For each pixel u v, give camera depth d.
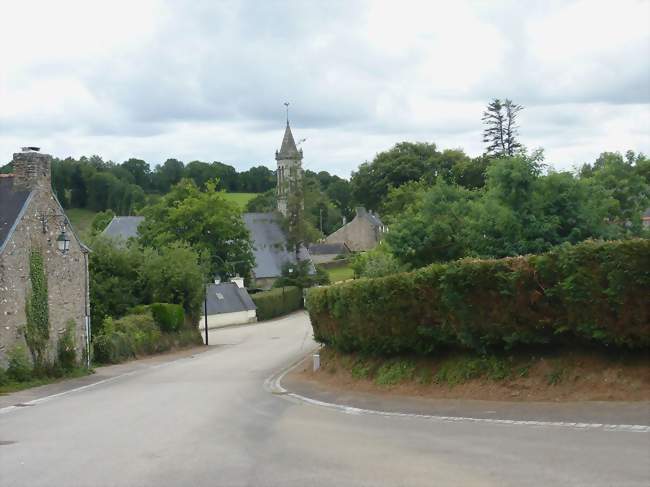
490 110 81.94
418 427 13.19
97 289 49.69
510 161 21.69
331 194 165.00
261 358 38.62
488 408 14.25
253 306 79.31
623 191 25.48
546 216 21.12
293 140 125.50
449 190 26.67
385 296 19.25
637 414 11.70
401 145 112.44
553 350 15.16
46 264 30.78
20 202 29.66
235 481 9.66
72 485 9.84
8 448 13.21
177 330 52.41
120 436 14.12
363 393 19.14
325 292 25.00
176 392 23.50
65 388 27.42
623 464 8.80
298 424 14.87
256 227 108.00
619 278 12.79
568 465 9.02
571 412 12.60
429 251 25.86
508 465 9.36
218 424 15.39
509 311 15.13
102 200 150.00
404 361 19.41
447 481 8.83
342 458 10.72
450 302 16.27
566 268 13.71
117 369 36.84
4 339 27.56
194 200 86.19
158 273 52.81
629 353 13.64
